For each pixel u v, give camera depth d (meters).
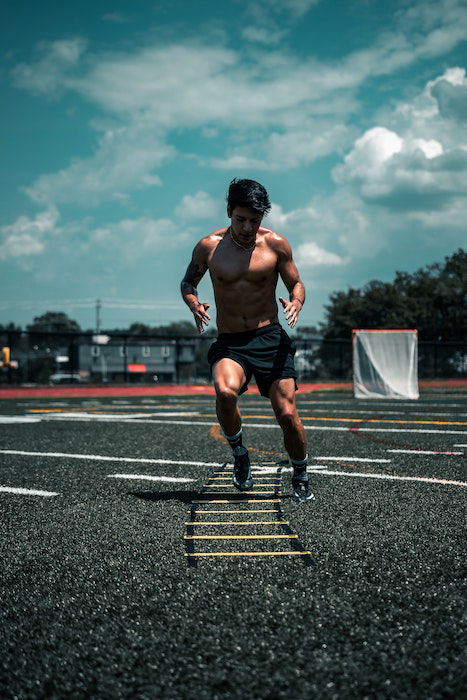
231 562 2.71
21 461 5.88
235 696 1.60
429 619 2.06
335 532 3.20
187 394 24.41
